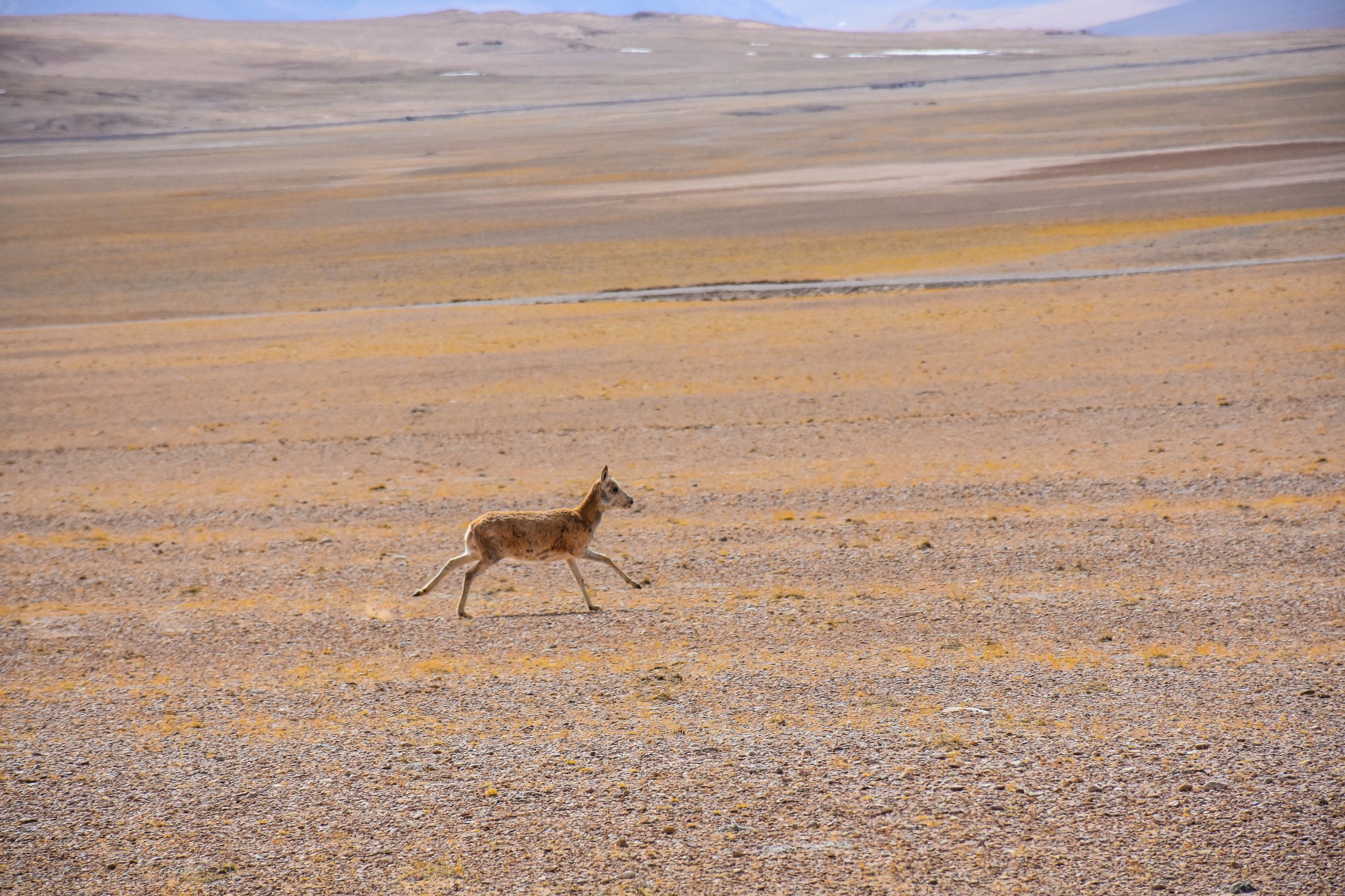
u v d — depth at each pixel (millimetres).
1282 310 105562
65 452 80500
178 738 31031
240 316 148625
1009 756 27609
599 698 32750
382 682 34969
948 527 52438
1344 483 55250
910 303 129000
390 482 67438
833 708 31297
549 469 69562
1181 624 37375
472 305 146000
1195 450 65062
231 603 45219
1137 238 170500
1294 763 26391
